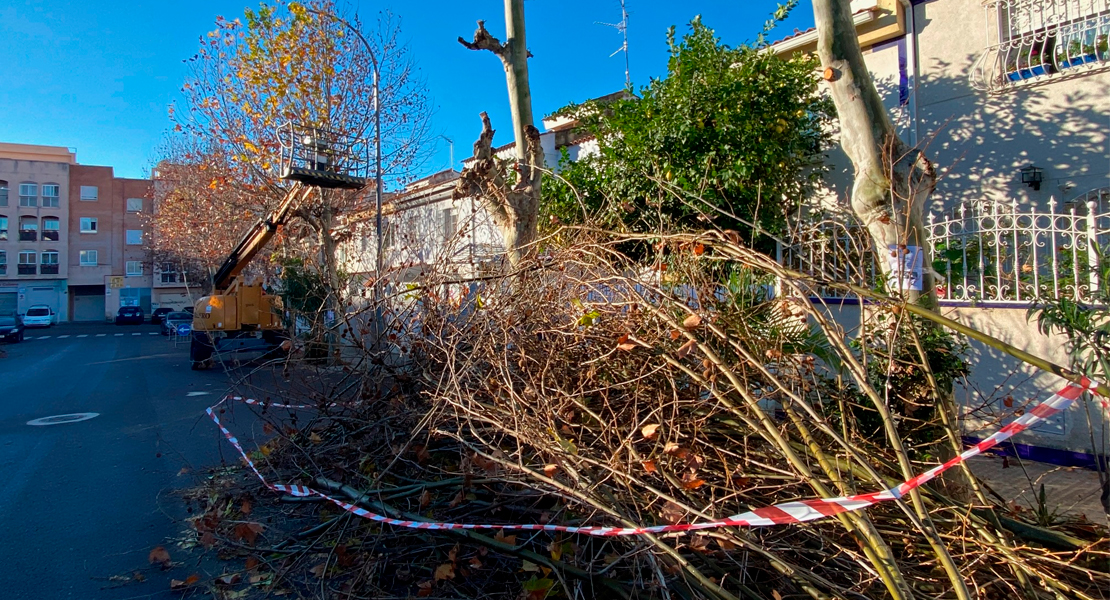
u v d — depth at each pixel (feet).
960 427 16.43
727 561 10.25
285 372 20.43
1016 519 12.05
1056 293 16.94
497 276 17.62
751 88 27.78
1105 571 10.37
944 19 29.14
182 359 63.16
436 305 18.24
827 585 9.43
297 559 13.06
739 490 11.20
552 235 18.22
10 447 24.40
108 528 15.72
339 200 54.80
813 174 31.12
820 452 10.22
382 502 13.69
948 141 29.07
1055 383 17.94
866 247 18.49
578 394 13.23
